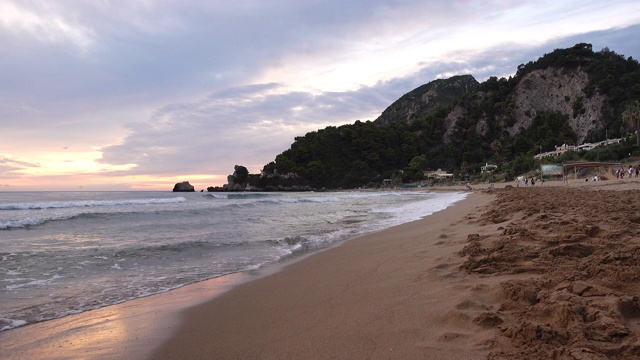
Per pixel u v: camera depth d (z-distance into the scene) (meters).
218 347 3.60
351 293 5.00
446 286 4.51
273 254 9.05
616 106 117.19
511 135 140.00
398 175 135.12
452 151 143.12
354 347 3.20
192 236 12.19
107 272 7.43
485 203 20.48
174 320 4.55
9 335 4.20
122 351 3.64
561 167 64.19
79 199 45.78
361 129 154.88
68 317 4.84
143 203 32.59
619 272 3.64
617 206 9.54
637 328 2.74
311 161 143.50
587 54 140.75
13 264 8.06
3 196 55.53
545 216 8.23
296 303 4.89
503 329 2.99
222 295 5.64
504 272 4.62
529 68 155.12
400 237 9.95
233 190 149.38
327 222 15.92
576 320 2.80
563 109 134.38
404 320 3.63
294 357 3.16
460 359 2.70
